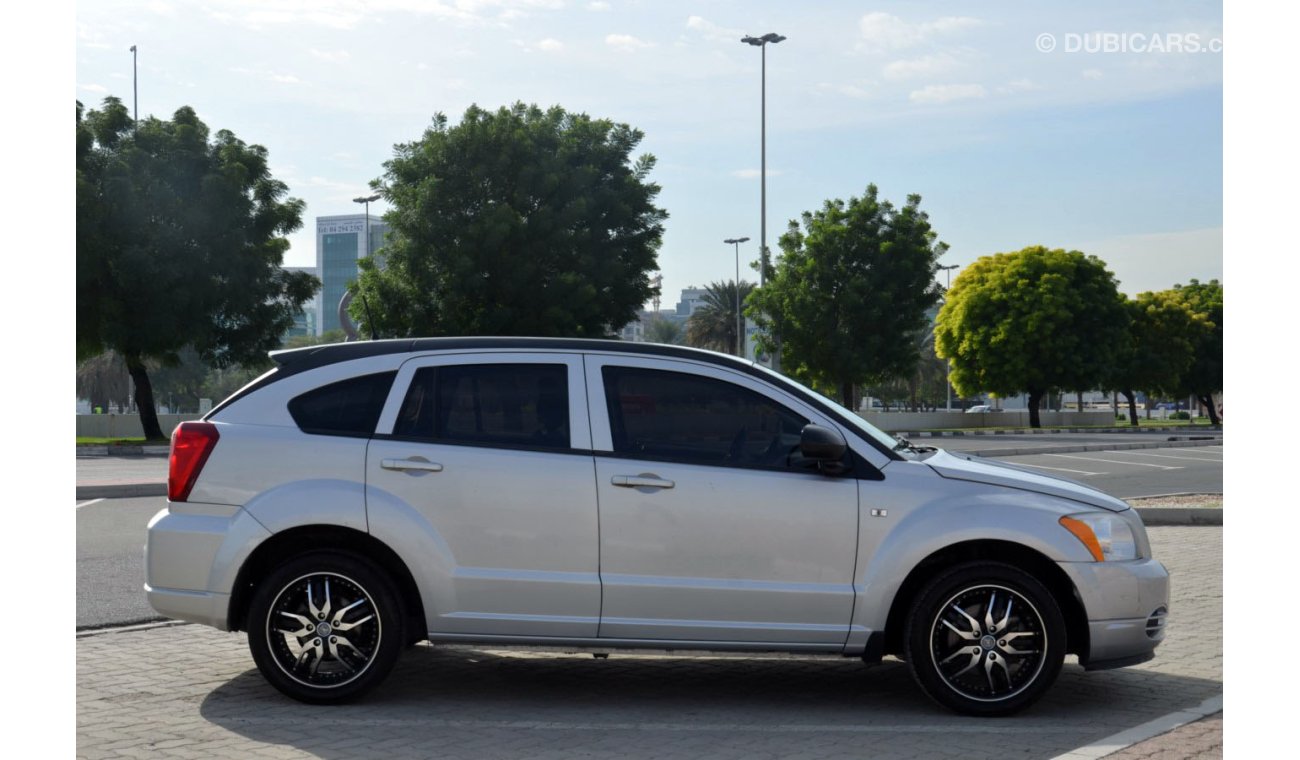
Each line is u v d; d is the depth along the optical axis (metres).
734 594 6.09
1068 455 31.39
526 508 6.15
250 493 6.21
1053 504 6.16
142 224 36.41
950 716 6.07
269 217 39.69
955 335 63.28
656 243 46.00
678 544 6.11
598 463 6.18
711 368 6.37
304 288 40.91
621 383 6.35
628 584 6.10
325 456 6.23
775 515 6.11
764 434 6.28
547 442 6.25
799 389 6.39
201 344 38.28
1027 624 6.04
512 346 6.45
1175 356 77.50
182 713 5.99
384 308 41.22
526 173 41.00
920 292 51.09
